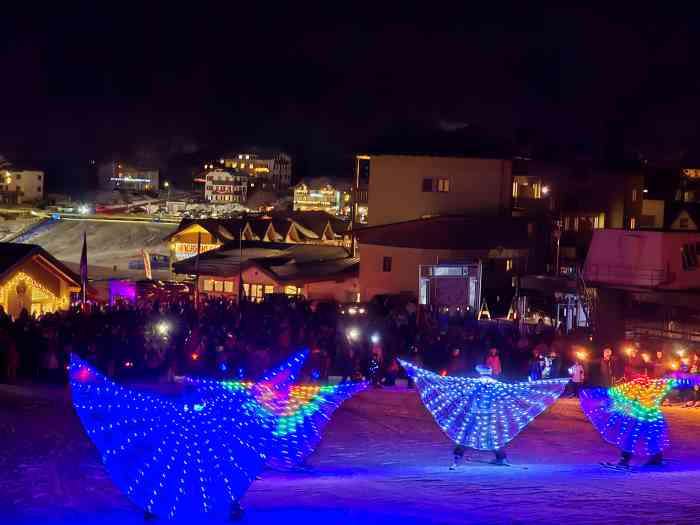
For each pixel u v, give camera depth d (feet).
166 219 439.22
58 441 56.08
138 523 33.06
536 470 48.96
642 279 133.49
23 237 406.82
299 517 33.30
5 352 92.32
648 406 51.49
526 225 216.13
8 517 34.32
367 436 62.59
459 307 153.07
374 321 120.67
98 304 137.49
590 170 247.70
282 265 207.31
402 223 206.28
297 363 33.65
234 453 31.48
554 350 98.17
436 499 37.40
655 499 37.88
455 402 49.73
